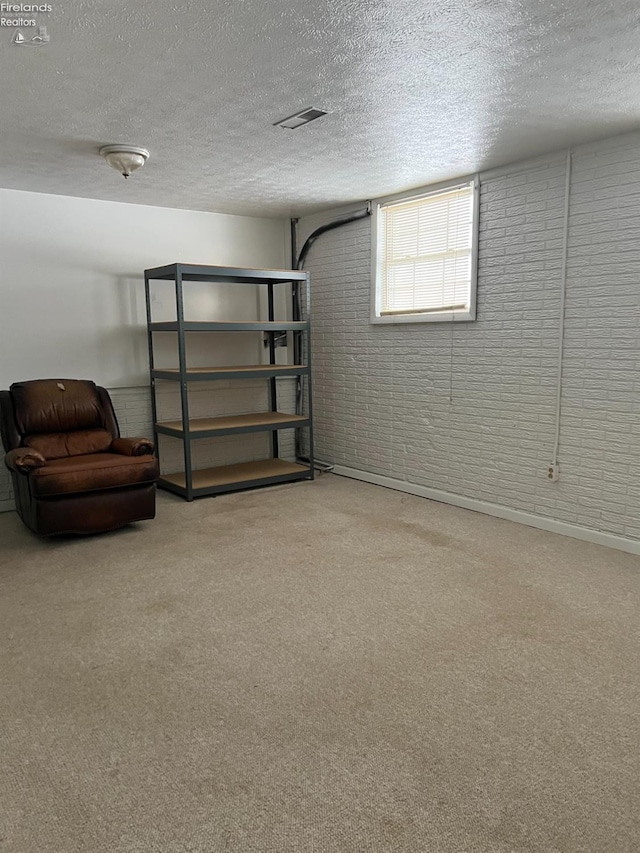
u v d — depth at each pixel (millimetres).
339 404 5531
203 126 3080
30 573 3254
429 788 1691
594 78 2559
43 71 2385
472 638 2518
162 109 2830
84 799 1672
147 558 3465
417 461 4836
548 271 3777
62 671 2307
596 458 3648
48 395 4191
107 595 2971
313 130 3178
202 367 5359
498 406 4176
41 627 2650
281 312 5832
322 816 1599
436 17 2021
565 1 1926
